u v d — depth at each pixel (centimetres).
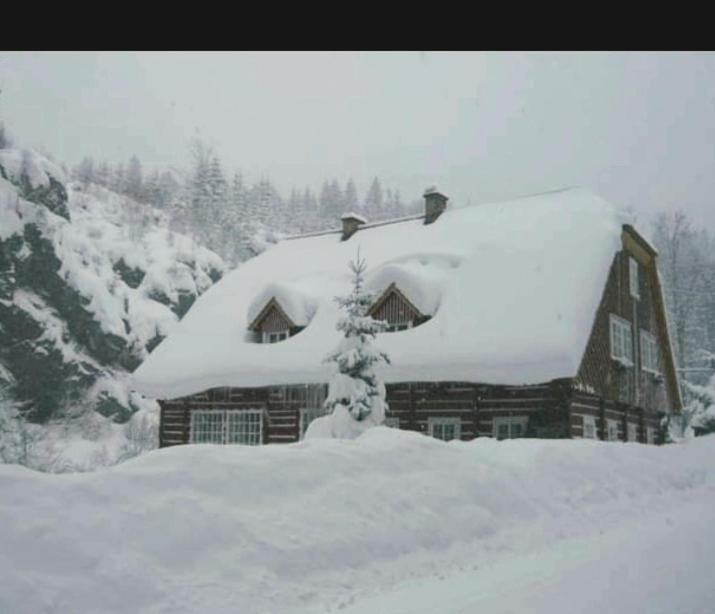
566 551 804
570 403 1986
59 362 4128
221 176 10394
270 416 2416
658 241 7131
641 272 2716
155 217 7906
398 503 774
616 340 2384
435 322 2186
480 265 2331
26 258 4197
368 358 1655
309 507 690
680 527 959
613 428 2356
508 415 2055
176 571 553
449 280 2314
